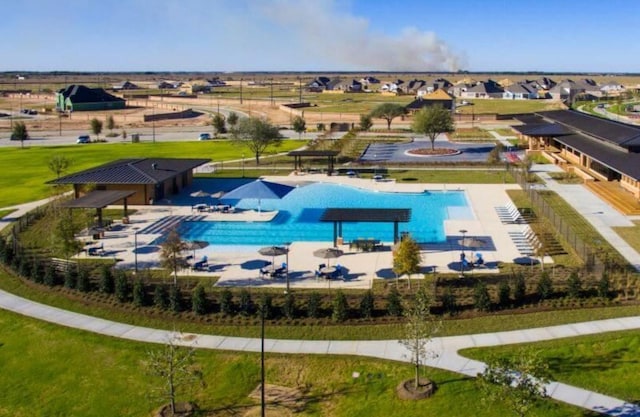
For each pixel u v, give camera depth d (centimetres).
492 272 4162
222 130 13138
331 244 4969
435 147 10881
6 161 9769
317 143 10719
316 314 3456
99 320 3503
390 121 13750
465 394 2681
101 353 3128
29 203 6619
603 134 7312
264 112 19062
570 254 4488
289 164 9000
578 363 2908
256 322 3412
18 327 3444
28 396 2817
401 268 3800
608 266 4019
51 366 3045
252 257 4641
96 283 3978
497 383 2438
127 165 6819
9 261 4403
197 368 2969
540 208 5853
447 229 5350
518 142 11306
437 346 3102
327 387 2816
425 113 10488
